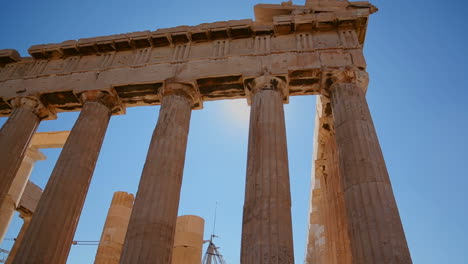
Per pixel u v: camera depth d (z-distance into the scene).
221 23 19.53
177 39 20.00
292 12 19.81
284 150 14.64
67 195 15.12
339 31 18.81
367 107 15.68
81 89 19.02
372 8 19.33
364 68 17.08
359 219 12.20
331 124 19.70
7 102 20.09
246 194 13.56
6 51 21.73
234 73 17.77
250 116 16.55
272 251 11.37
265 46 18.86
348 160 13.88
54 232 14.18
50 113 20.33
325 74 17.08
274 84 17.09
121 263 12.34
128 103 19.75
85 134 17.09
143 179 14.48
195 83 18.05
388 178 13.22
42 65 21.28
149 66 19.33
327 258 18.80
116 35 20.55
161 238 12.98
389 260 10.80
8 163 17.34
